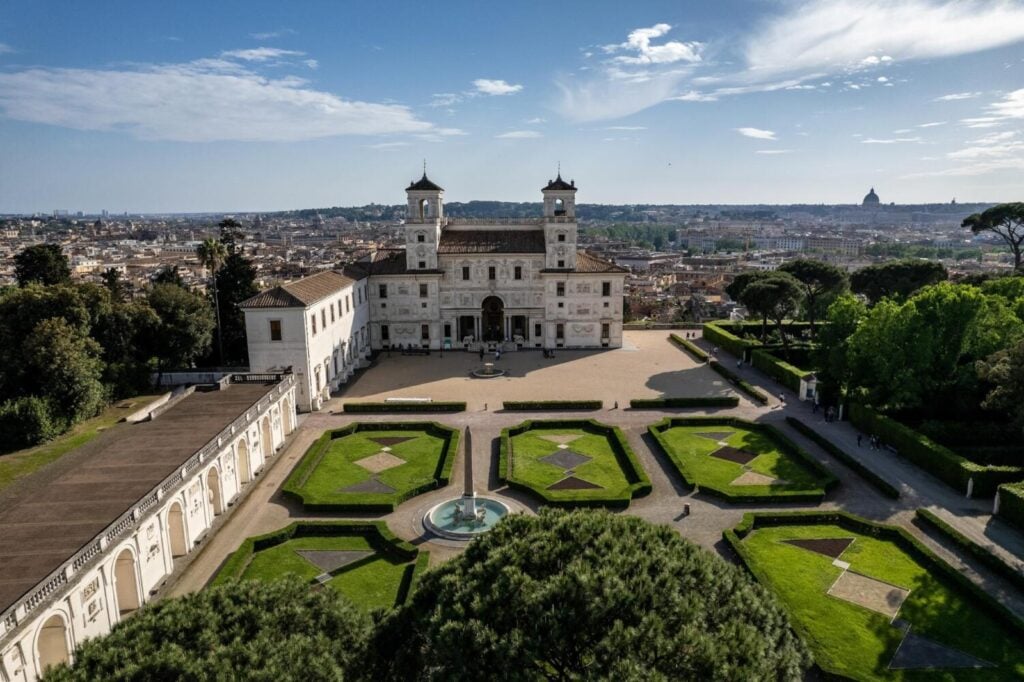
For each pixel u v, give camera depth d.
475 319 106.44
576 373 90.88
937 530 44.97
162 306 86.12
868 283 107.12
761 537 45.09
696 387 83.06
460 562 25.14
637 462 55.81
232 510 49.56
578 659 19.89
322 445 61.94
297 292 75.69
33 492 39.47
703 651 18.77
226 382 65.19
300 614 23.47
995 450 55.94
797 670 21.88
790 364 92.19
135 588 36.47
